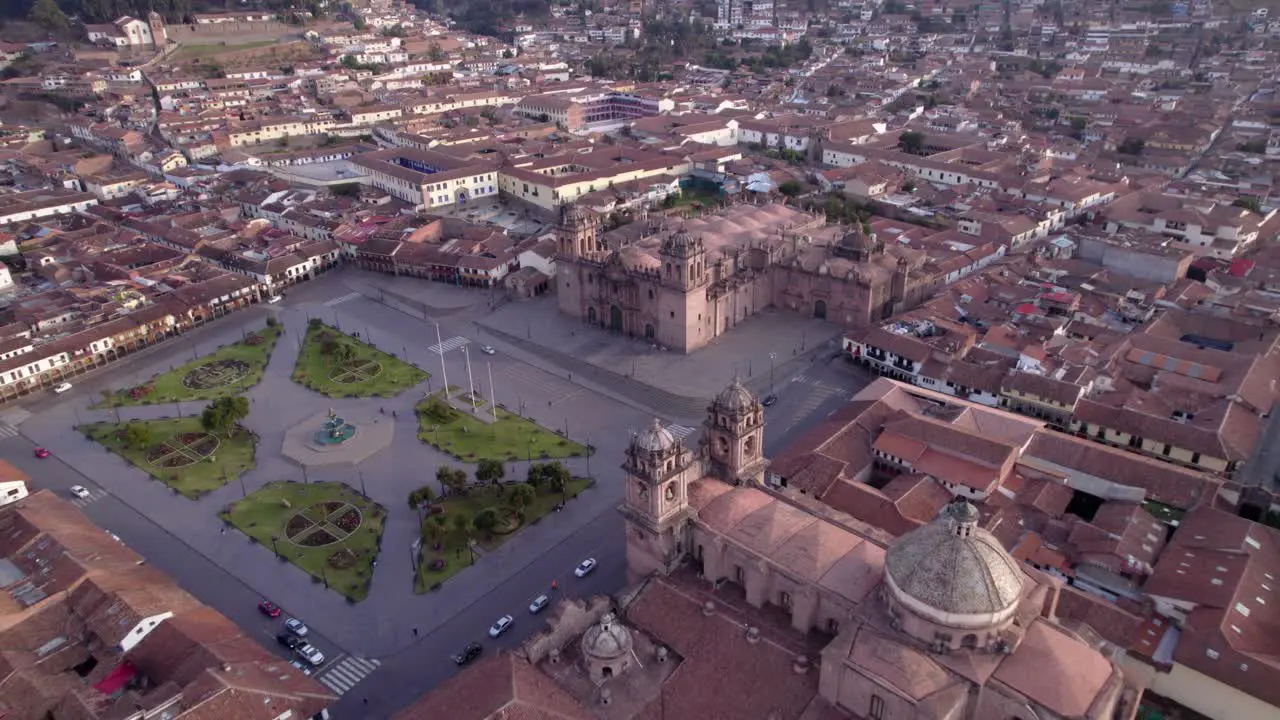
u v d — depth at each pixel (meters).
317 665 99.56
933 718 68.94
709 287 173.62
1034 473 120.94
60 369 170.12
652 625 90.00
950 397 139.00
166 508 129.00
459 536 119.94
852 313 177.38
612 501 126.69
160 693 87.00
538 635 87.62
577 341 178.62
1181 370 144.00
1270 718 82.94
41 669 93.38
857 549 86.94
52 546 109.69
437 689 81.50
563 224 183.00
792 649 83.56
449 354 177.62
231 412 145.38
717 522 93.44
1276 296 169.75
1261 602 92.62
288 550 118.94
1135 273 187.75
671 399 153.75
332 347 176.38
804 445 128.75
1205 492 112.62
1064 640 74.69
